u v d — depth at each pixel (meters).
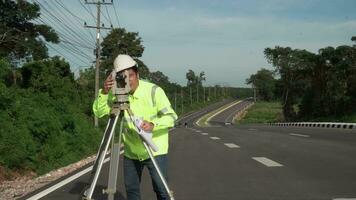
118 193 9.25
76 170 13.30
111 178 5.46
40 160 15.95
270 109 151.50
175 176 11.34
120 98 5.48
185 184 10.14
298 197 8.48
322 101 75.12
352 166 12.55
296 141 22.08
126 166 6.16
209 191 9.27
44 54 45.03
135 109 5.83
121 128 5.57
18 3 43.06
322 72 75.56
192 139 26.22
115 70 5.59
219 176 11.20
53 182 11.02
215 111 166.25
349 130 32.47
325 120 68.19
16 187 11.45
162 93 5.92
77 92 35.78
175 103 144.62
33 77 29.94
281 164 13.16
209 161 14.44
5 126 15.22
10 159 13.86
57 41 46.53
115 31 66.62
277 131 33.97
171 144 22.36
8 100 17.23
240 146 19.89
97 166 5.38
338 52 71.81
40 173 14.75
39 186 11.39
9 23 43.94
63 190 9.86
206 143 22.48
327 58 74.31
